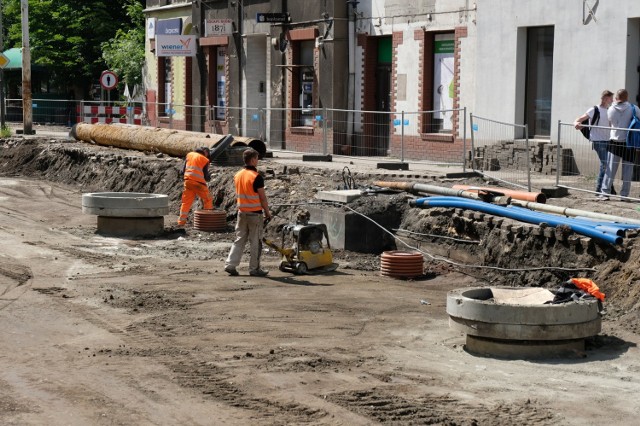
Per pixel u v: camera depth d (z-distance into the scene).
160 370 11.32
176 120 44.44
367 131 32.47
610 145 19.55
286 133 36.06
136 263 18.66
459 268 17.92
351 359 11.90
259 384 10.77
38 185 32.47
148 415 9.74
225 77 40.81
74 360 11.79
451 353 12.29
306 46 35.44
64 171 34.19
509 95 26.44
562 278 16.03
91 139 36.25
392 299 15.63
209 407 9.97
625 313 14.05
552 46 25.70
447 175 23.27
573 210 17.31
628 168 19.42
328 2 33.00
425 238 19.05
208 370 11.32
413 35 30.22
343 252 19.88
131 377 11.05
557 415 9.83
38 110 55.66
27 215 25.70
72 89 61.50
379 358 11.97
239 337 12.97
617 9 23.34
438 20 29.19
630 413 9.92
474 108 27.70
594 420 9.69
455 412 9.87
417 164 27.62
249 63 39.12
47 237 21.69
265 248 20.69
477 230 18.09
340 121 32.81
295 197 22.72
